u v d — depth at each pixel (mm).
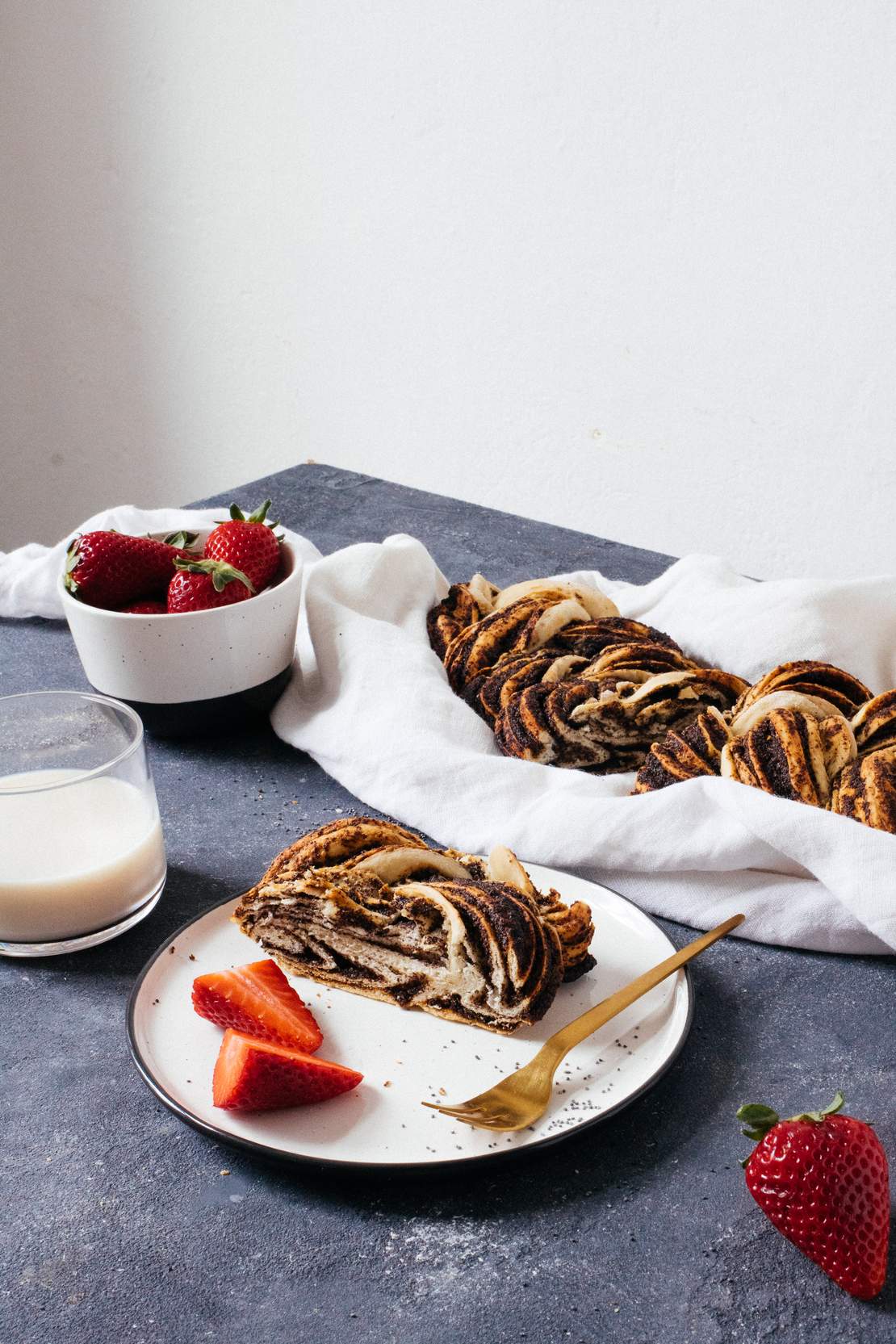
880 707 889
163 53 1837
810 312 1493
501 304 1719
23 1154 726
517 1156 702
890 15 1312
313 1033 759
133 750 827
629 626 992
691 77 1456
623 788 887
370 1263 685
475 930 761
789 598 977
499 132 1618
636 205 1558
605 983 786
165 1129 736
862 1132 677
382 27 1646
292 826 911
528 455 1800
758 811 814
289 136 1787
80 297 2119
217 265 1952
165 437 2164
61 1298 675
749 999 796
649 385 1648
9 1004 797
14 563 1121
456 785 888
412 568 1037
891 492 1523
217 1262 686
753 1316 667
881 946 817
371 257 1802
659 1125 734
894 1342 660
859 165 1395
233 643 942
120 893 817
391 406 1895
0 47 1982
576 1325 665
